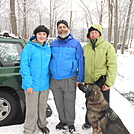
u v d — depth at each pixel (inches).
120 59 465.1
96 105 89.5
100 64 92.4
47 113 125.8
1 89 103.2
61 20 92.7
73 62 94.1
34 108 92.1
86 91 93.4
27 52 84.5
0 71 97.9
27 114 93.0
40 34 86.4
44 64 90.0
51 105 141.3
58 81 96.5
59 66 93.2
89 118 92.6
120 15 885.2
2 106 102.7
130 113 133.6
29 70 85.9
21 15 602.9
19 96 104.0
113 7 648.4
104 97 98.8
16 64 106.4
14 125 105.3
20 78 102.7
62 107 104.9
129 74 279.9
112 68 89.1
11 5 418.6
